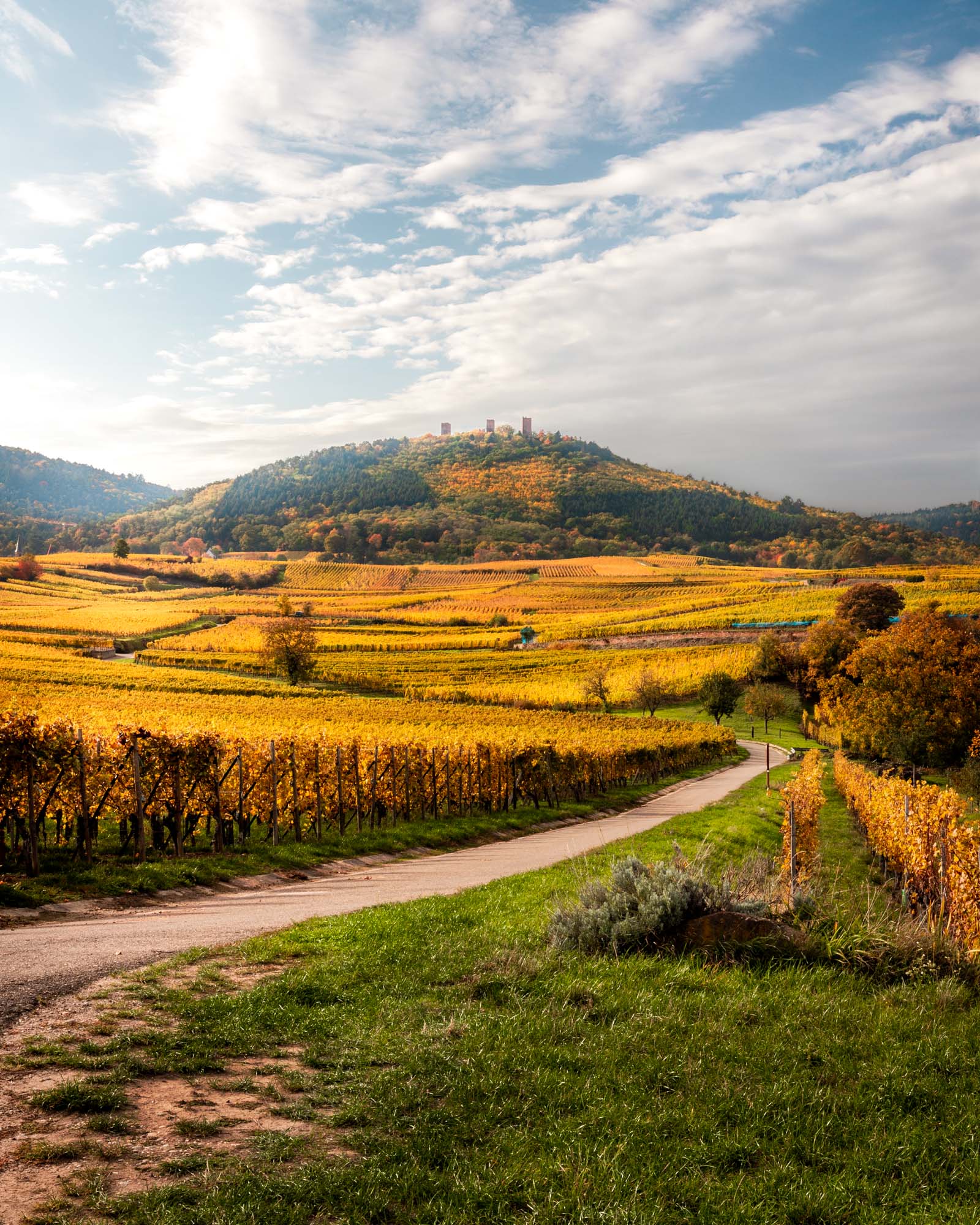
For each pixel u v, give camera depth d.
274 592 199.12
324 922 11.28
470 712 62.84
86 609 144.88
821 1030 7.45
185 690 74.12
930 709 47.94
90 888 13.04
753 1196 4.84
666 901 10.08
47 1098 5.36
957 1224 4.62
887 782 24.52
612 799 38.81
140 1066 6.07
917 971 9.23
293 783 20.45
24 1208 4.16
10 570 180.62
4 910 11.43
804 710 90.50
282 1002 7.77
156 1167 4.72
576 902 11.48
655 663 103.50
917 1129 5.70
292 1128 5.40
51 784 14.92
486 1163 5.00
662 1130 5.54
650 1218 4.49
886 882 20.09
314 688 84.38
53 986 7.82
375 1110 5.64
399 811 26.34
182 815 17.30
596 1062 6.58
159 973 8.46
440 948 9.97
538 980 8.66
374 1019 7.56
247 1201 4.38
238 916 12.02
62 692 59.25
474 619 147.12
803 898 10.80
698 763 58.59
